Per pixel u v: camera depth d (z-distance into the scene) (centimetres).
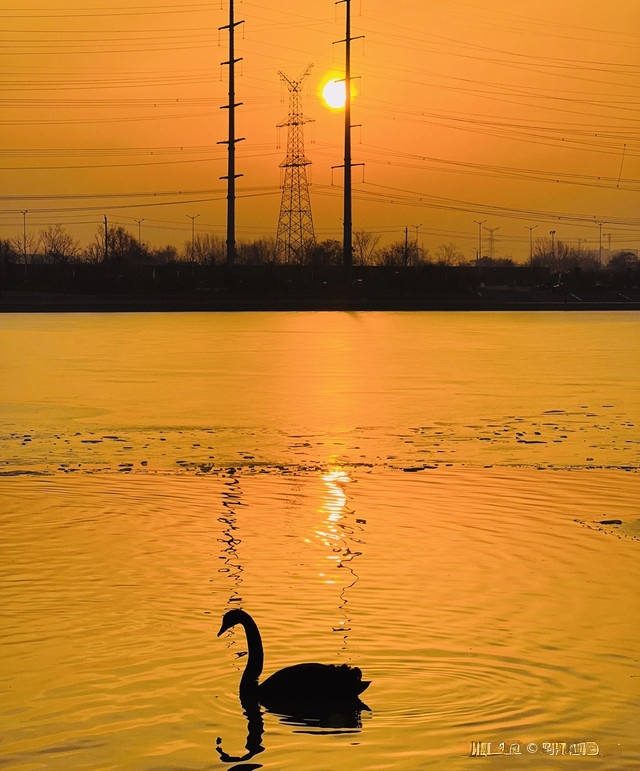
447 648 1116
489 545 1547
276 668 1053
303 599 1279
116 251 16812
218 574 1393
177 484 2006
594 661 1079
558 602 1276
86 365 4509
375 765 860
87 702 979
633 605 1266
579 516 1747
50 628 1175
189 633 1157
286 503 1842
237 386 3694
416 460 2272
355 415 2961
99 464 2223
